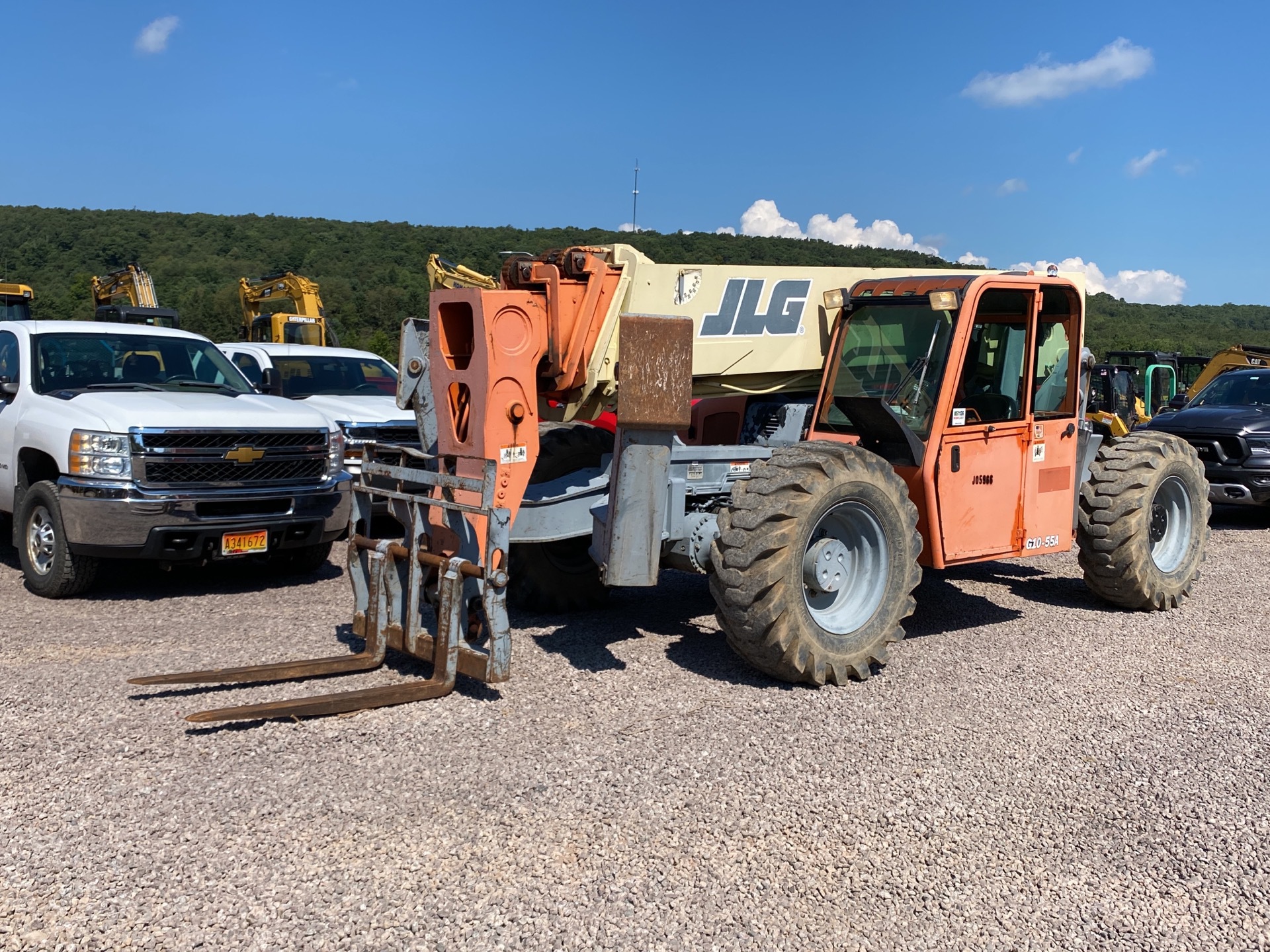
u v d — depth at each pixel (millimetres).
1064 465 6703
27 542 7125
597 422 6582
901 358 6148
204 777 3867
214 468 7039
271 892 3053
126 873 3143
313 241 89000
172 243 86438
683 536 5578
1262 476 11297
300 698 4695
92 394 7312
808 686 5188
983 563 9023
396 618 5293
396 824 3516
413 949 2791
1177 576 7266
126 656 5477
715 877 3225
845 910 3076
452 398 5426
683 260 7301
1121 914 3115
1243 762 4332
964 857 3426
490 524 4668
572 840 3434
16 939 2771
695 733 4449
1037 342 6445
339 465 7758
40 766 3934
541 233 68500
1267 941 2994
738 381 6562
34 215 86938
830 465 5098
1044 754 4363
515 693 4934
